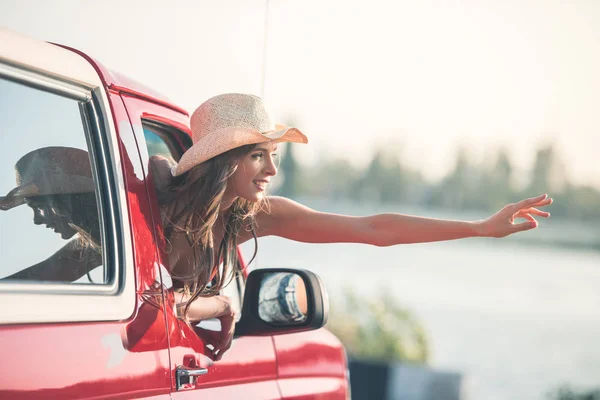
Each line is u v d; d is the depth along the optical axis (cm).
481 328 4350
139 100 317
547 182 12306
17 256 240
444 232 358
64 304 245
